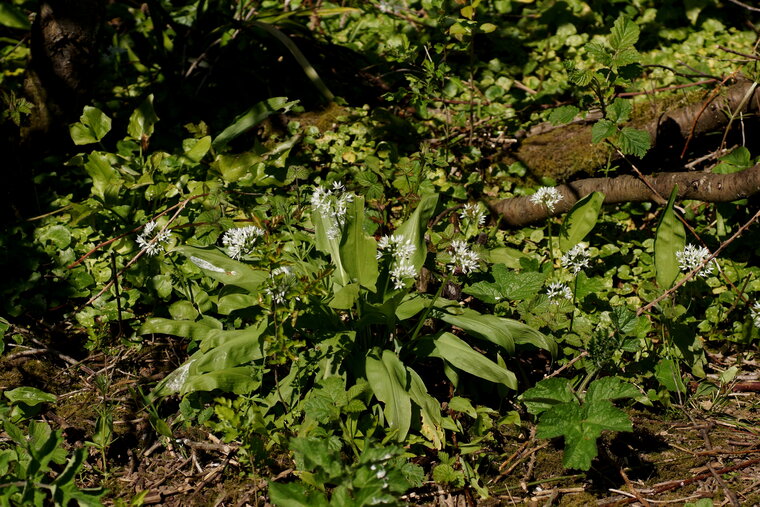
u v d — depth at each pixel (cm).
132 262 212
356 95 255
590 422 185
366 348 199
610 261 223
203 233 216
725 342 212
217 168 223
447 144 238
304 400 193
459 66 262
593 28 273
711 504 186
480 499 190
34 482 180
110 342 209
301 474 182
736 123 232
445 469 189
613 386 188
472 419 198
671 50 265
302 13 256
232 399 199
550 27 272
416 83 232
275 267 191
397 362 195
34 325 212
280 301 191
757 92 227
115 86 253
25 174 228
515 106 252
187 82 252
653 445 197
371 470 179
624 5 281
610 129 210
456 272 209
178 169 229
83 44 227
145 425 198
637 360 205
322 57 260
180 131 244
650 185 220
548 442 196
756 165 212
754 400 203
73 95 231
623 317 198
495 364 196
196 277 213
